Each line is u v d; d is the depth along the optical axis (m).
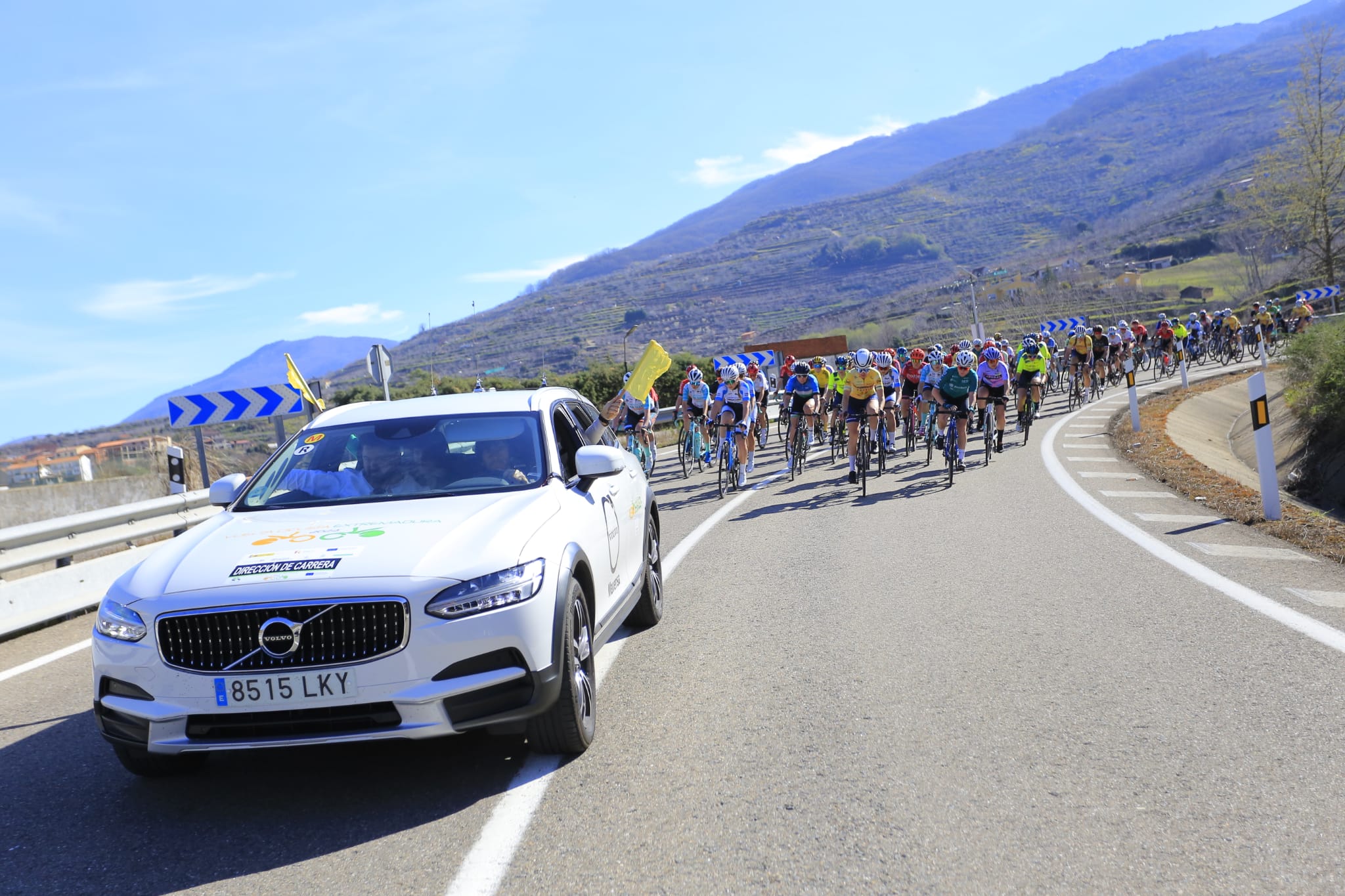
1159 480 12.49
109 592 3.97
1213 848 3.20
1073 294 119.38
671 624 6.58
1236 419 27.55
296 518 4.48
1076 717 4.45
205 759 4.41
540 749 4.23
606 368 52.19
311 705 3.62
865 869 3.15
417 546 3.97
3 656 7.20
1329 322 22.66
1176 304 111.25
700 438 18.44
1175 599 6.50
